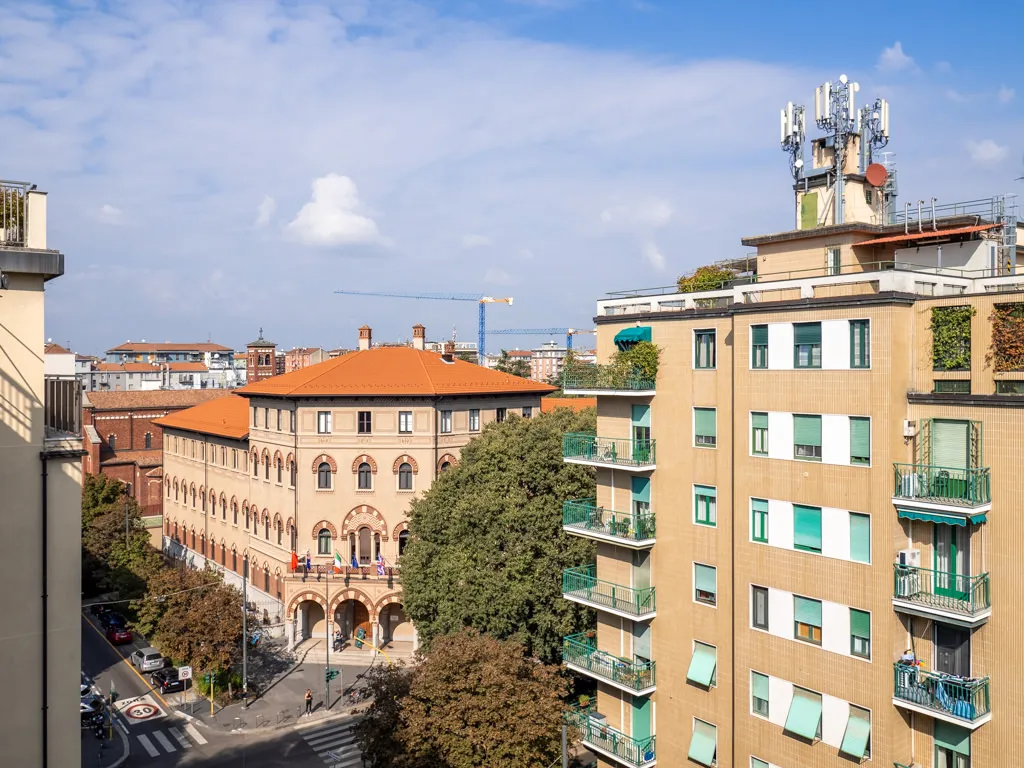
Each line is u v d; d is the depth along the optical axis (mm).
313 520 66125
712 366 31484
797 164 39438
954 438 24812
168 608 58906
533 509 47312
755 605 29719
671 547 33031
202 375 197000
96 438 103000
